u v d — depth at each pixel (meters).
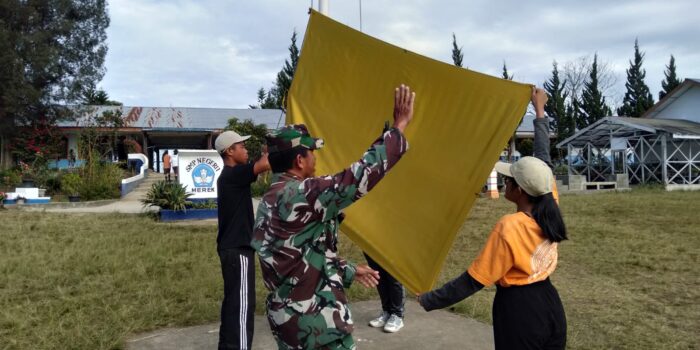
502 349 2.45
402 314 4.55
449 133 3.18
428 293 2.52
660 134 22.33
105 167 20.20
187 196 12.96
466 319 4.86
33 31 25.02
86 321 4.65
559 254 7.87
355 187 2.14
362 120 3.54
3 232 9.77
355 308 5.20
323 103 3.73
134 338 4.38
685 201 15.25
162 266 7.05
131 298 5.50
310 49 3.87
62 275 6.41
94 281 6.14
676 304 5.35
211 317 4.91
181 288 5.81
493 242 2.39
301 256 2.20
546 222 2.37
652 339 4.34
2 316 4.76
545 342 2.40
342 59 3.68
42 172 20.56
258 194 17.50
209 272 6.60
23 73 23.81
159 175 26.67
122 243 8.75
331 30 3.76
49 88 25.83
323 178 2.19
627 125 23.03
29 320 4.64
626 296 5.65
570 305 5.33
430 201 3.18
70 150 25.81
